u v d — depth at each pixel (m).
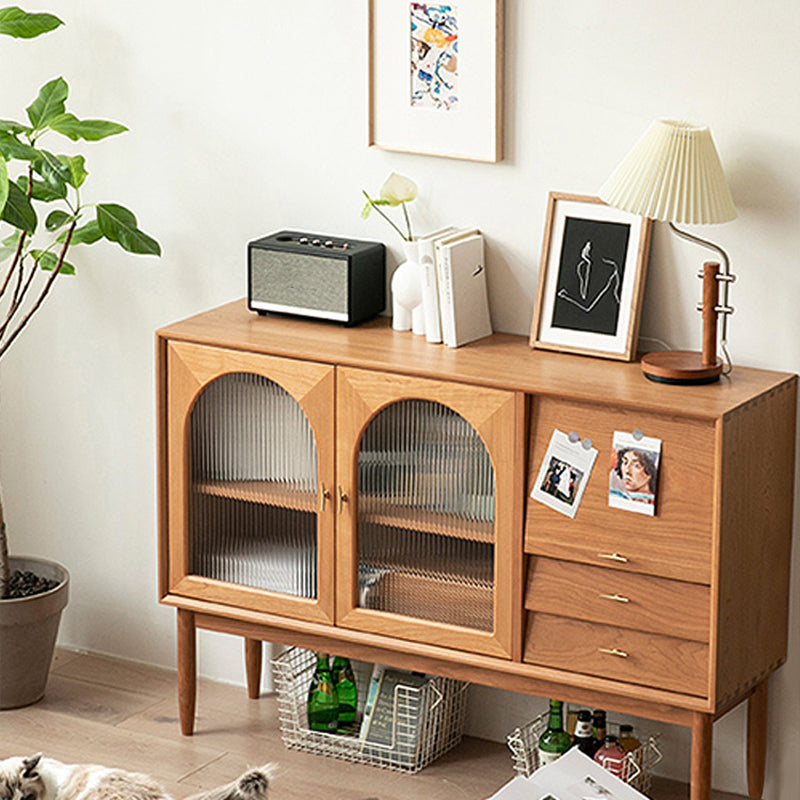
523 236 3.62
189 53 3.95
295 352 3.51
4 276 4.35
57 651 4.48
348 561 3.56
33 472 4.48
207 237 4.05
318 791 3.64
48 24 3.87
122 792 3.38
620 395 3.19
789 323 3.37
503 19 3.52
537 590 3.35
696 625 3.18
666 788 3.68
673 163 3.16
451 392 3.35
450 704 3.82
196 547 3.78
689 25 3.34
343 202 3.85
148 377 4.21
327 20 3.75
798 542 3.46
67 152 4.18
